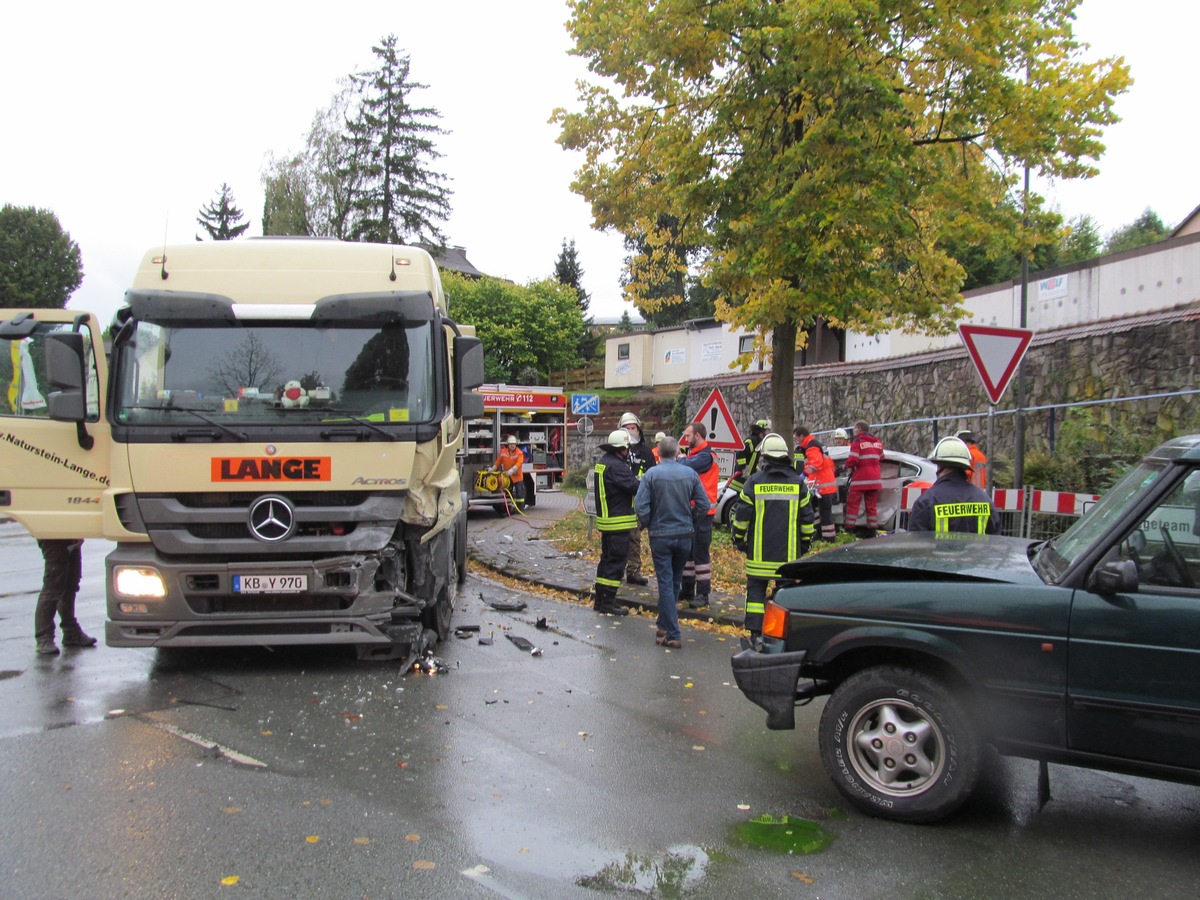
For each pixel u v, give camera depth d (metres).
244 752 5.04
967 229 10.77
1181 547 3.98
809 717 5.96
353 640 6.38
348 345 6.50
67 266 54.62
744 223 10.23
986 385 8.37
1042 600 4.12
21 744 5.10
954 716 4.21
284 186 42.94
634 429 11.30
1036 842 4.13
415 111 45.00
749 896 3.57
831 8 8.99
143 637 6.18
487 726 5.59
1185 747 3.84
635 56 10.59
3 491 6.37
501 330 43.03
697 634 8.41
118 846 3.88
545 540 14.78
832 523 13.36
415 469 6.46
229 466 6.16
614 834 4.12
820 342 27.41
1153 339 13.38
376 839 3.99
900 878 3.75
